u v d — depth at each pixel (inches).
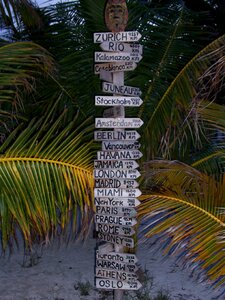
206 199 100.7
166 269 194.2
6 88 129.7
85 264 206.1
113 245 112.3
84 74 139.8
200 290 171.0
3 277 189.8
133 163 106.0
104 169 106.0
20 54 96.2
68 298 168.2
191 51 145.7
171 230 96.1
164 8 148.9
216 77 91.9
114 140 105.8
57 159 100.6
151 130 144.7
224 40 126.3
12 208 92.1
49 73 128.8
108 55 104.4
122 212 106.5
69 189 102.7
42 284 182.2
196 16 152.9
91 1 136.3
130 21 142.3
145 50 144.2
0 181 92.7
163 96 142.9
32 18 132.8
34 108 139.3
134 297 165.2
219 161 140.4
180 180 110.8
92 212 114.0
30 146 96.3
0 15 142.2
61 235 114.2
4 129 124.8
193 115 114.1
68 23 143.2
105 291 174.2
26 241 102.5
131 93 106.9
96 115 141.9
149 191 115.5
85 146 106.1
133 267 110.0
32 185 95.0
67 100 141.6
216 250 92.6
